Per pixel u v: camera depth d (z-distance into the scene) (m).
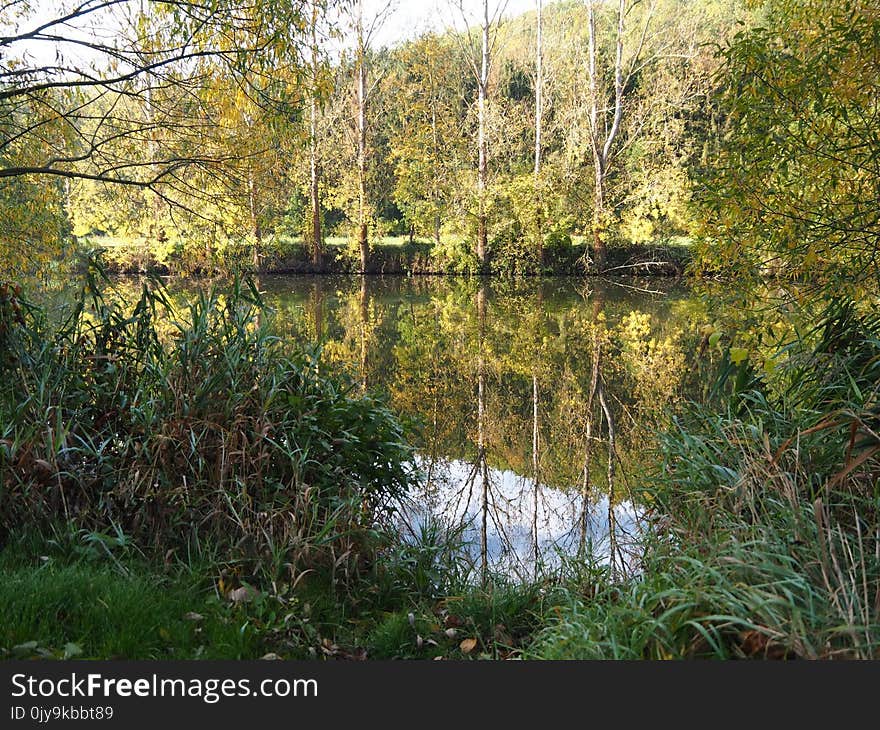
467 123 30.94
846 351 4.45
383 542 4.12
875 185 6.61
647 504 4.55
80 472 3.75
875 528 3.08
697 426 5.23
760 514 3.30
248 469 3.98
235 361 4.26
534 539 4.98
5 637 2.56
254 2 8.07
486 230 28.17
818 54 6.83
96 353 4.41
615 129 26.45
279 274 29.11
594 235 27.05
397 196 31.83
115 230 25.09
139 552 3.50
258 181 10.26
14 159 9.98
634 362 12.16
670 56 27.41
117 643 2.68
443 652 3.15
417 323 16.77
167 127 9.47
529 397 10.05
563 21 29.83
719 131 25.92
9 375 4.20
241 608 3.12
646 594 2.68
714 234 7.33
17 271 10.45
